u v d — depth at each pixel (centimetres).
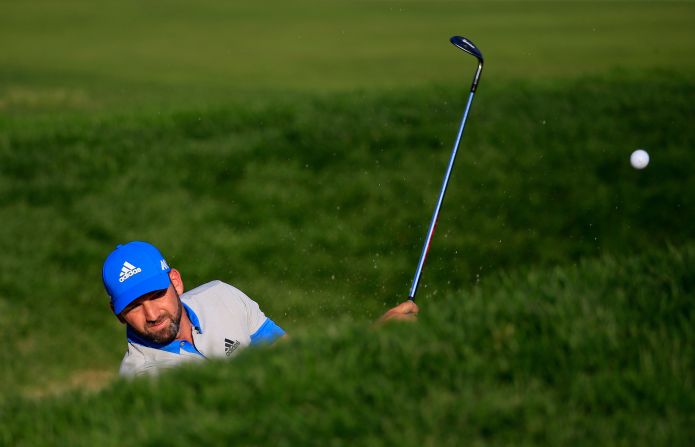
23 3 12138
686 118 4556
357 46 8719
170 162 4319
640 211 3700
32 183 4112
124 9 11519
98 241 3641
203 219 3828
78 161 4341
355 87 6444
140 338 1491
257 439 988
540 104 4906
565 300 1166
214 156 4350
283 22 10350
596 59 7325
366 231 3706
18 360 2866
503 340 1104
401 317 1282
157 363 1488
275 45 8969
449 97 5166
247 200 3972
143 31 9994
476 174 4069
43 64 8181
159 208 3912
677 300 1148
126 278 1430
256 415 1023
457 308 1202
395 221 3753
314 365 1091
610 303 1161
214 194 4038
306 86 6750
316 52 8488
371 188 3997
